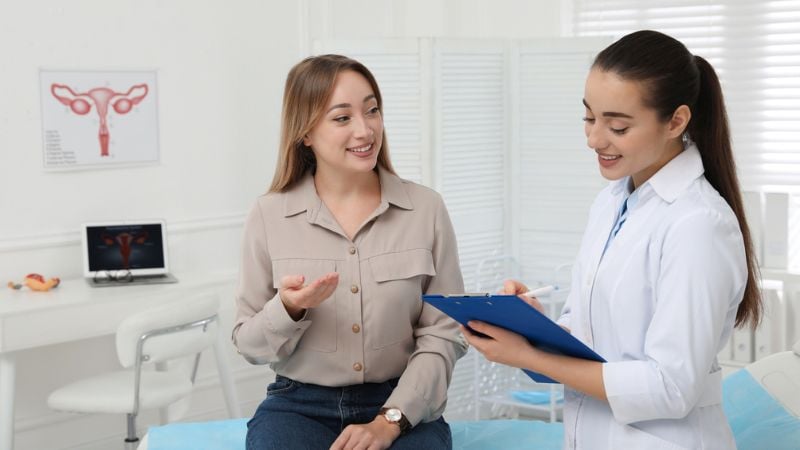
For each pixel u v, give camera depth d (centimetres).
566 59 421
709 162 178
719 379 180
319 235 232
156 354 332
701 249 166
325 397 229
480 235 433
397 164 423
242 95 438
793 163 404
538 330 174
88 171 394
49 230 385
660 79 166
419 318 239
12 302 345
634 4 433
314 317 228
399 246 234
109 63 396
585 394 184
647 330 173
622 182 188
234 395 390
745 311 185
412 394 221
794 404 252
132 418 338
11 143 373
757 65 408
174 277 395
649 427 175
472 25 471
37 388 386
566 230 430
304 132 229
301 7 452
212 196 432
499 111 436
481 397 435
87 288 371
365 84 229
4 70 369
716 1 414
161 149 414
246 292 236
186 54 418
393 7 476
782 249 381
